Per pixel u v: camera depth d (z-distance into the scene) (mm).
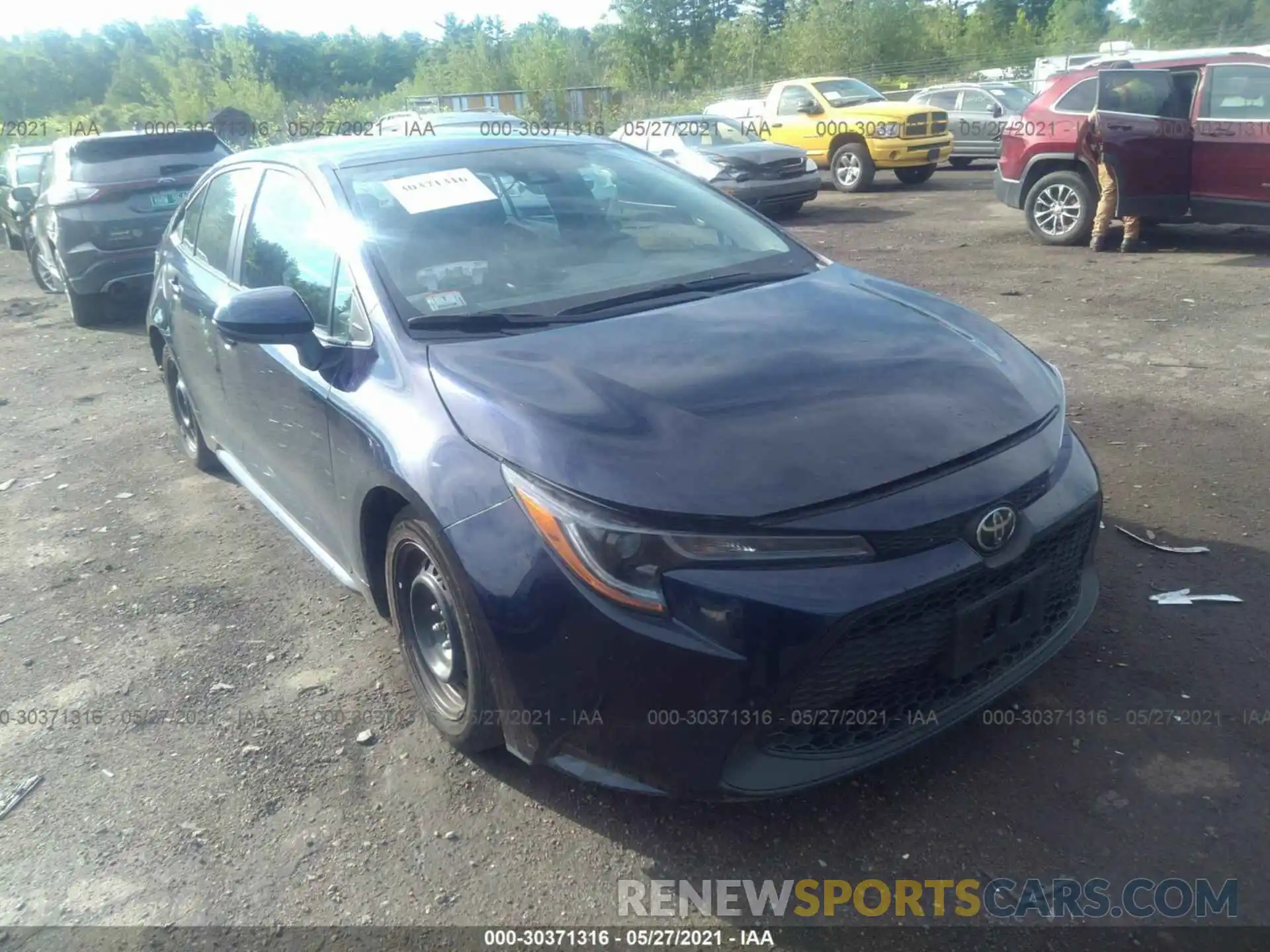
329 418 3316
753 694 2371
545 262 3570
